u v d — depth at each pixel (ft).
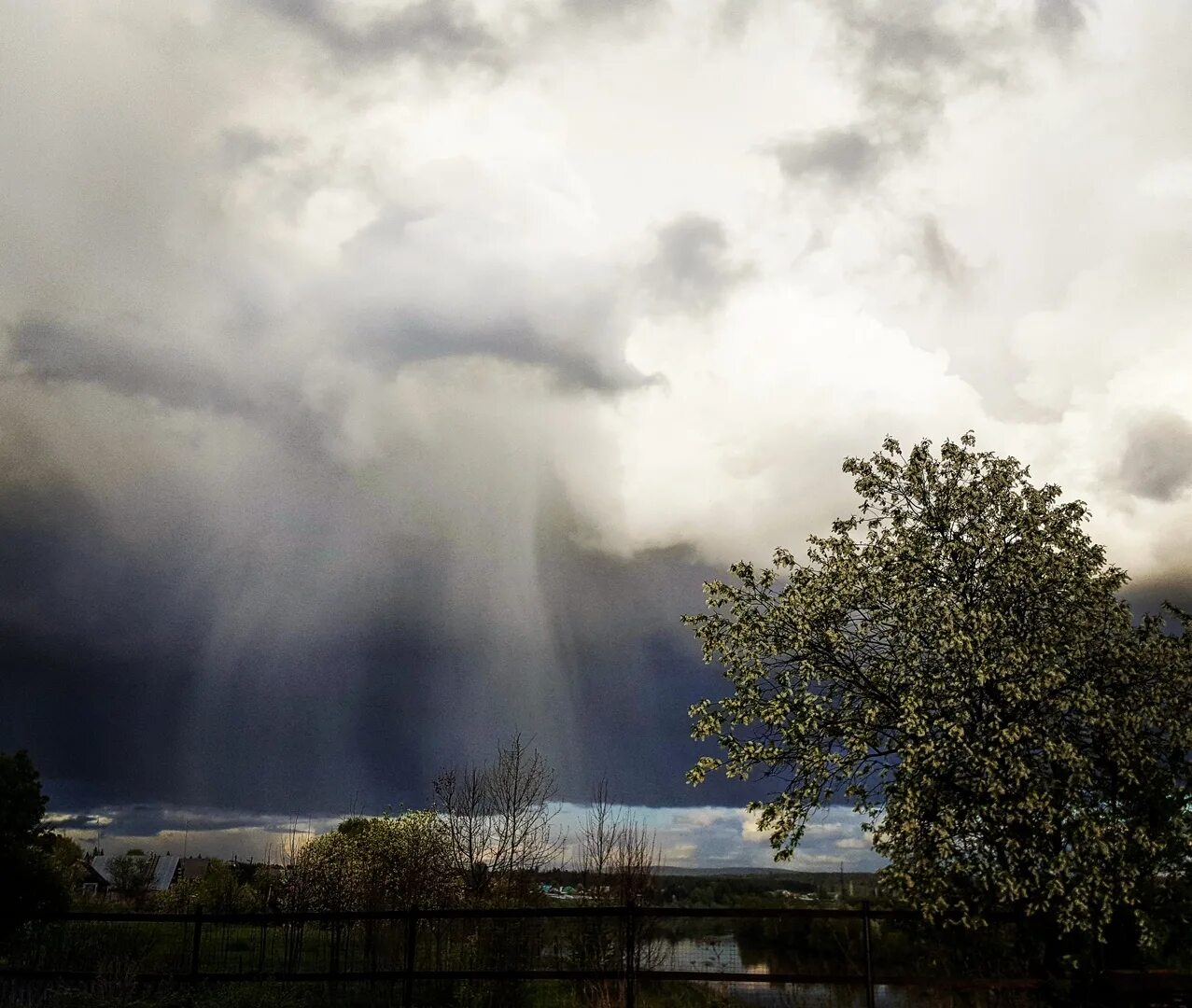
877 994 37.93
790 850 42.78
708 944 43.32
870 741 42.09
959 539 44.27
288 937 49.32
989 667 38.83
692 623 46.47
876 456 48.03
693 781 44.04
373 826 68.85
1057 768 39.42
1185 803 39.60
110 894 124.57
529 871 62.03
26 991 39.29
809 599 44.11
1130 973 35.32
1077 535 44.86
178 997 37.96
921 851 38.68
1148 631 42.47
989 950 39.19
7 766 54.03
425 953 43.09
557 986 43.55
